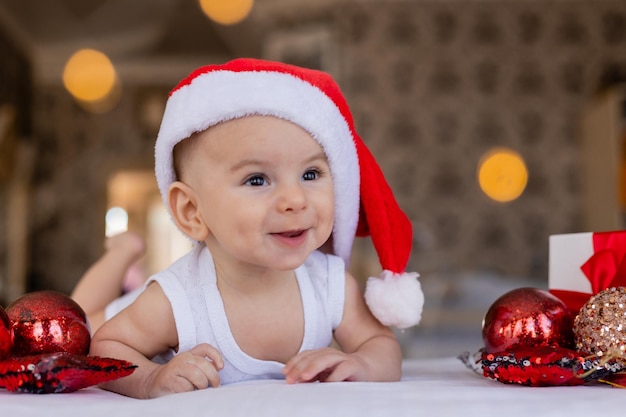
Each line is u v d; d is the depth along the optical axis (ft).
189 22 15.35
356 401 1.30
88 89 17.35
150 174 19.01
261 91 1.77
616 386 1.66
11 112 15.60
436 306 7.50
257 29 15.30
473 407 1.26
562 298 2.17
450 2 14.17
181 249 20.94
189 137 1.88
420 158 13.98
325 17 14.03
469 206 13.96
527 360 1.62
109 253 3.33
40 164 18.24
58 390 1.53
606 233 2.12
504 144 14.06
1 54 14.84
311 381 1.86
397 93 13.99
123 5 14.38
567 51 14.23
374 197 2.17
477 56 14.16
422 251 13.70
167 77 18.75
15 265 15.75
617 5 14.24
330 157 1.91
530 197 13.99
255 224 1.75
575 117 14.11
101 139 18.63
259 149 1.75
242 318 2.06
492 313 2.03
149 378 1.83
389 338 2.19
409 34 14.10
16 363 1.52
